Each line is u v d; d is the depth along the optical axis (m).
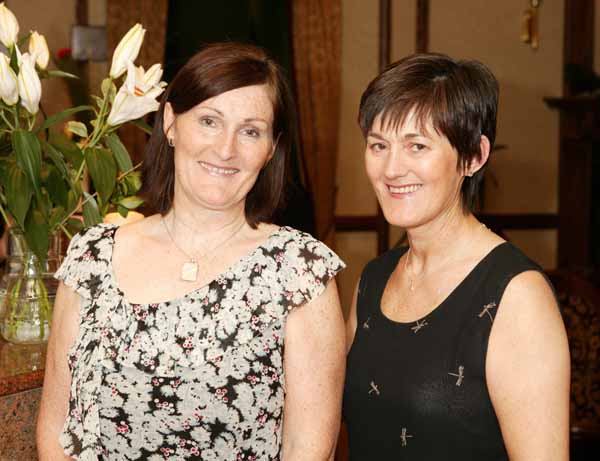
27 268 2.19
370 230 6.46
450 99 1.67
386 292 1.89
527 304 1.61
